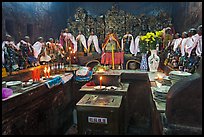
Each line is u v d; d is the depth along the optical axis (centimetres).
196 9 262
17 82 219
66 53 404
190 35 249
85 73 353
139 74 355
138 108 362
